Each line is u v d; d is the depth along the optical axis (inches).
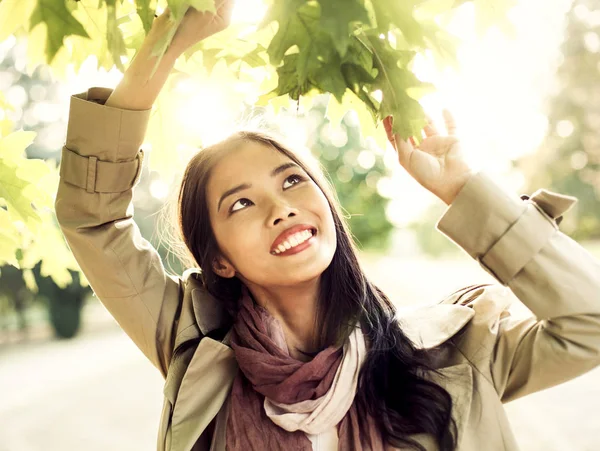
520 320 67.1
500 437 64.3
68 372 533.0
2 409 393.4
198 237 72.2
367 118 65.9
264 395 66.1
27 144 83.5
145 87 62.2
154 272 73.2
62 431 323.0
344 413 64.3
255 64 67.2
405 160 66.2
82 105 64.0
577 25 783.1
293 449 63.5
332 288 68.7
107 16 54.5
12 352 693.3
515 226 62.3
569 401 294.7
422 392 64.4
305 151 75.1
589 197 866.1
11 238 86.2
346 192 560.1
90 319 965.8
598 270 62.1
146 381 448.1
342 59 57.5
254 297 71.4
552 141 836.0
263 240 66.0
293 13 51.0
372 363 65.6
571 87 804.6
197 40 58.7
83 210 67.8
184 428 67.2
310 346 69.3
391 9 54.9
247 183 67.6
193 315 71.7
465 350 67.5
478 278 871.7
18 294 789.9
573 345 61.3
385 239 582.6
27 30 59.5
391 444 64.2
